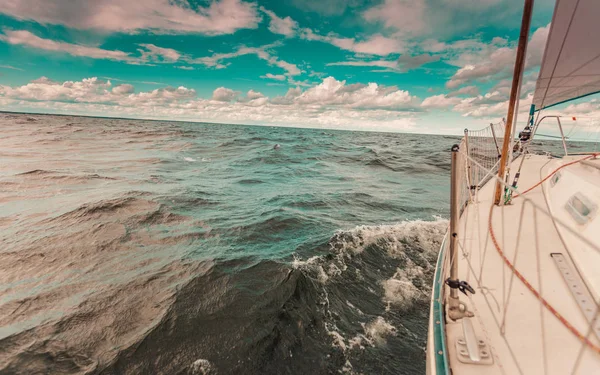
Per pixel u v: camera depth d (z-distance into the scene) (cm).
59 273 588
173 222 867
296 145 3766
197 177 1600
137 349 402
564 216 336
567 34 374
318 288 546
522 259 305
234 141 3950
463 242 365
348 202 1138
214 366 382
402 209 1058
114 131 5225
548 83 461
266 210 1006
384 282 575
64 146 2855
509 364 198
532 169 688
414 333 450
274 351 409
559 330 217
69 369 371
